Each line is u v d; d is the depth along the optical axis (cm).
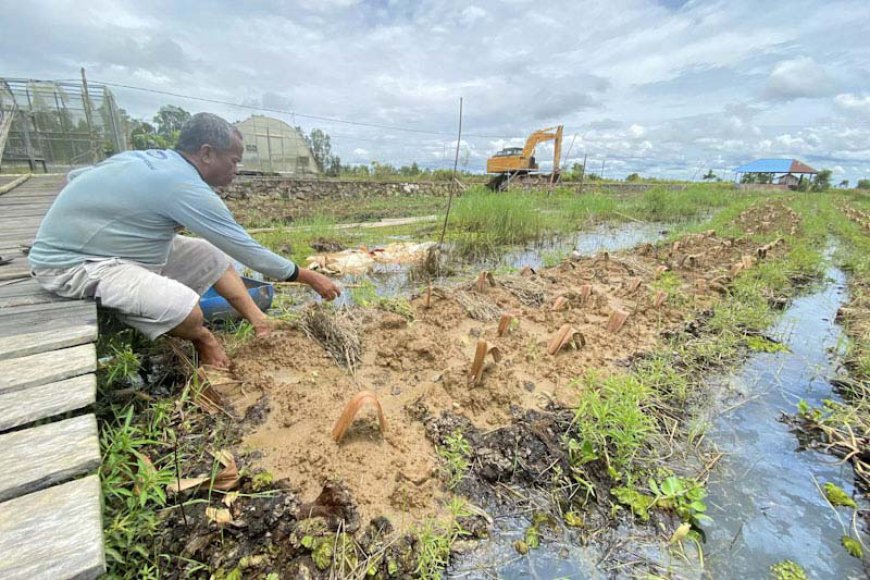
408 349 263
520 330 313
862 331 342
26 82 884
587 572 144
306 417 197
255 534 141
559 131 1555
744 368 289
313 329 269
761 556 154
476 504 164
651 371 262
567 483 178
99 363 205
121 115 1087
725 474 193
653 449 204
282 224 798
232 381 217
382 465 172
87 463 114
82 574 87
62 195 203
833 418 228
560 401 228
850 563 153
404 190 1548
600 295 383
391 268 525
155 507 144
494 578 140
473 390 224
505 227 719
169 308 198
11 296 214
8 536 92
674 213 1166
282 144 1627
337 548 138
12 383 142
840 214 1308
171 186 200
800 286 488
